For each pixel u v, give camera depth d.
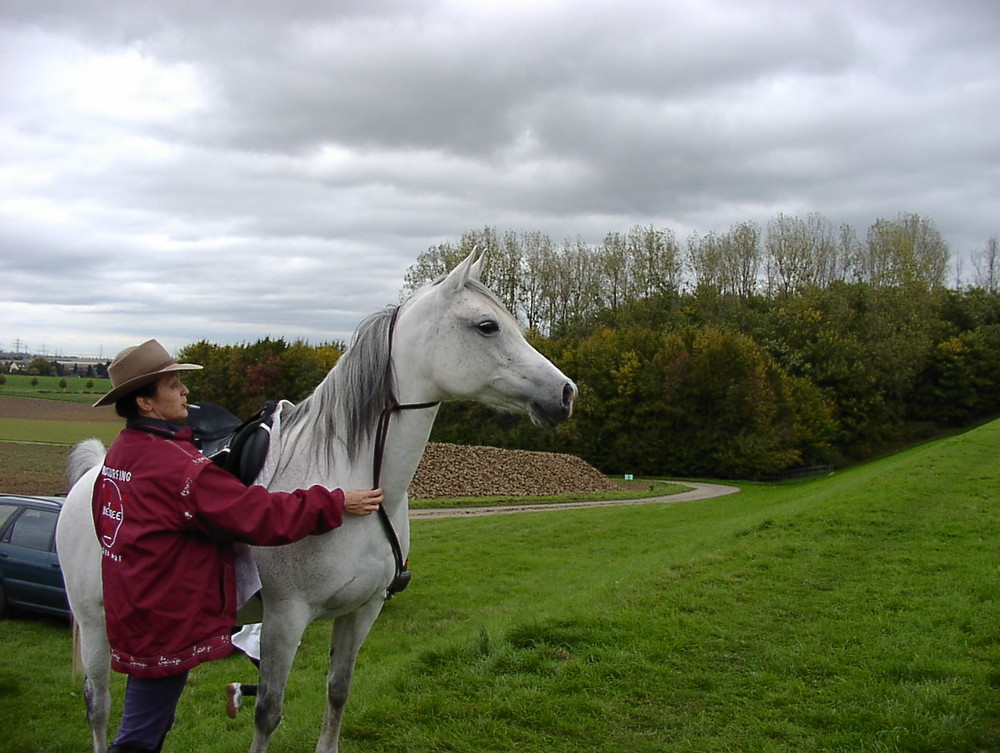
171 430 2.64
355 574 2.91
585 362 42.03
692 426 39.06
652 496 26.33
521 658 4.90
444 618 8.20
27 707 5.27
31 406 44.41
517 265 53.91
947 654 4.83
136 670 2.46
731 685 4.51
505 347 3.02
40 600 7.65
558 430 40.50
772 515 10.62
